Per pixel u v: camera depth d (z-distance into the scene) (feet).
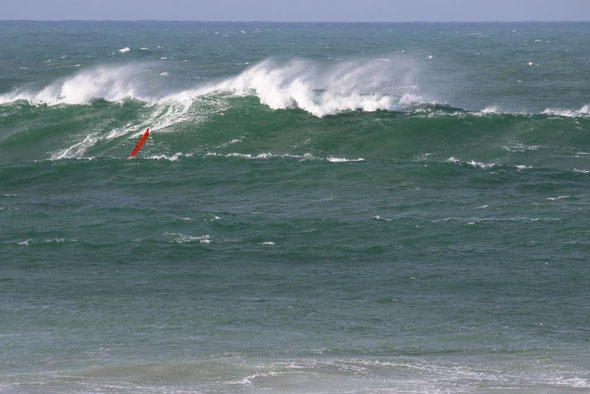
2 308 182.19
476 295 195.62
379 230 252.62
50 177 325.83
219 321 175.01
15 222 259.39
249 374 139.74
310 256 229.66
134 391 130.62
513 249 234.58
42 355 152.56
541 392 130.11
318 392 129.80
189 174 329.31
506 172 330.13
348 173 324.19
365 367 144.56
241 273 214.07
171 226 255.91
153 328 169.99
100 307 184.34
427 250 234.38
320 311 182.70
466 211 275.80
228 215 268.82
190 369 142.61
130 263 222.69
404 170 325.62
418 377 138.62
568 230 251.39
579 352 155.53
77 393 129.18
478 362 148.66
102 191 308.81
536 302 190.19
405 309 184.55
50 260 224.12
